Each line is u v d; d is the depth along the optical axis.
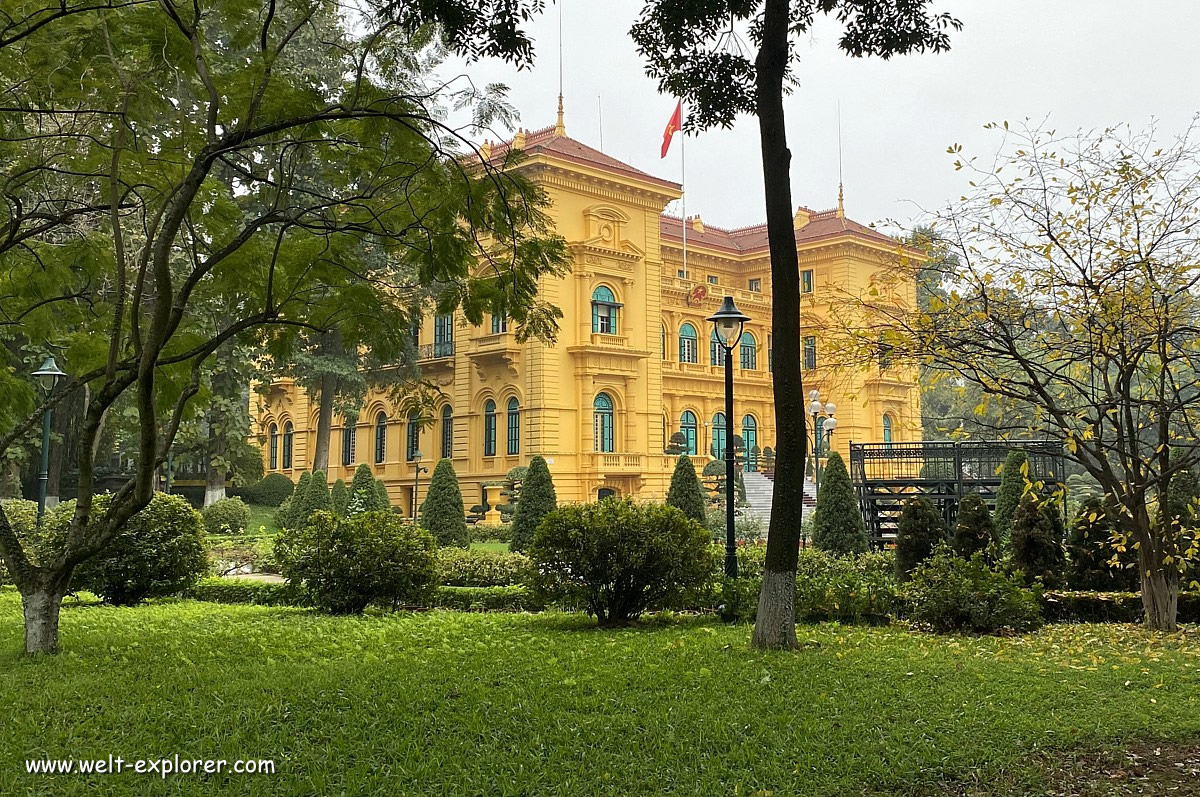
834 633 9.95
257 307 9.15
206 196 9.02
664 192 36.66
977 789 5.18
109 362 8.12
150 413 7.55
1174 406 9.94
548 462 33.19
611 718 6.14
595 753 5.51
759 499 37.12
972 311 10.37
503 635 9.92
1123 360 10.05
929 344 10.52
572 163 34.03
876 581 11.23
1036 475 17.53
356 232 8.72
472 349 35.59
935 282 11.75
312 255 8.70
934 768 5.37
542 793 4.99
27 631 8.46
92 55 7.87
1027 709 6.43
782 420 8.86
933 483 20.73
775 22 8.62
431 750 5.54
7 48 7.79
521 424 33.84
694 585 10.97
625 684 7.05
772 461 41.78
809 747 5.63
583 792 4.98
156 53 7.74
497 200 8.48
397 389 9.88
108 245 9.55
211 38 10.59
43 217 8.87
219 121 8.08
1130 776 5.36
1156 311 9.73
